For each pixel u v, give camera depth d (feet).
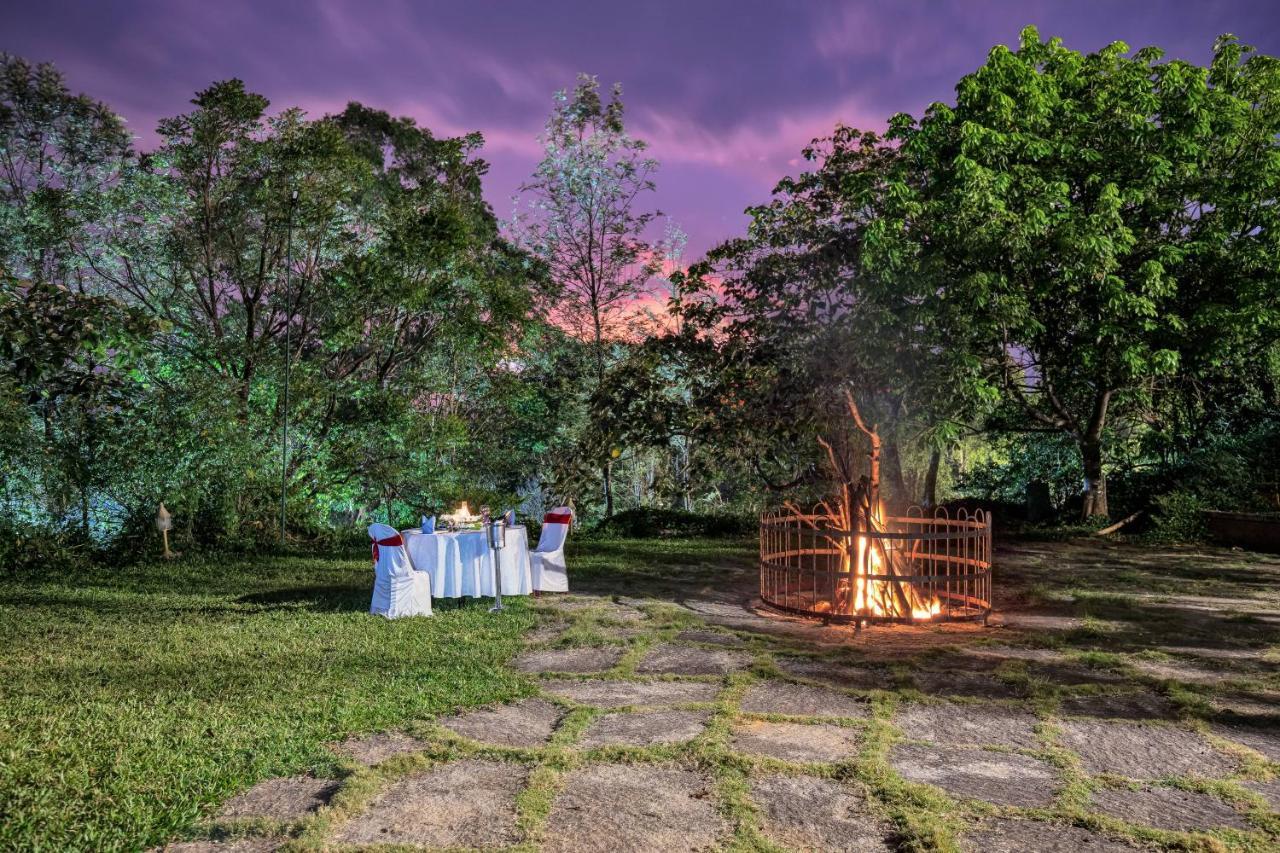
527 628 26.84
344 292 62.34
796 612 28.58
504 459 79.77
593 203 79.66
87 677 20.40
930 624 27.09
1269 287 48.60
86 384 21.38
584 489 35.29
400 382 65.26
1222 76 53.67
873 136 50.44
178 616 28.25
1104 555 45.06
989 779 14.25
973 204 44.98
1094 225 46.03
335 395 59.36
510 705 18.48
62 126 62.54
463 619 27.73
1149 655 22.81
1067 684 20.10
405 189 72.02
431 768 14.65
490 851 11.53
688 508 71.41
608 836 12.06
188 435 47.24
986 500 66.74
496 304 70.59
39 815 12.44
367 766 14.52
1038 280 49.52
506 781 14.08
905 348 34.53
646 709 18.03
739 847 11.66
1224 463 53.01
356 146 77.82
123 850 11.62
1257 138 51.19
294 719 17.11
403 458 61.87
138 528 44.86
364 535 51.72
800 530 29.17
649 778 14.20
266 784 13.98
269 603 30.91
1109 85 51.31
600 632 26.02
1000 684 20.21
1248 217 50.67
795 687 19.93
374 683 19.81
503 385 77.71
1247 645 24.35
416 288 63.05
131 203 58.90
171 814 12.56
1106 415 63.00
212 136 58.65
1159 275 47.75
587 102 80.12
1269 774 14.40
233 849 11.73
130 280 61.21
